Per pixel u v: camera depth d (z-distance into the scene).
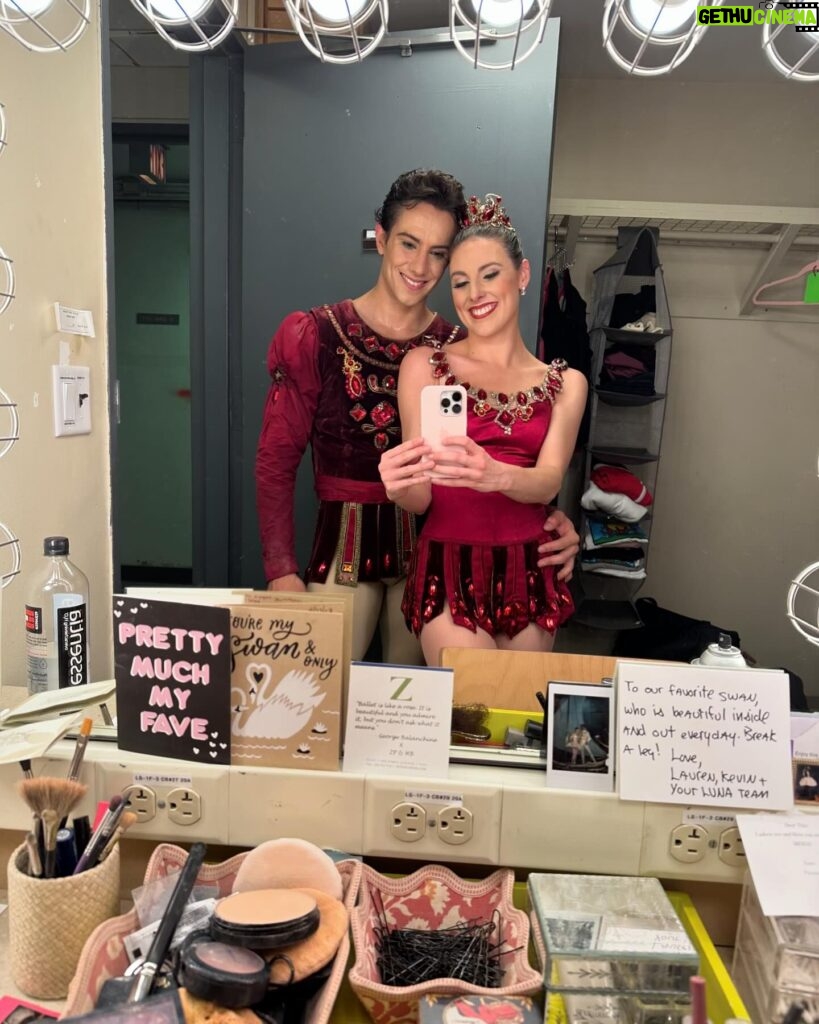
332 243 1.06
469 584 0.99
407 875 0.77
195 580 1.18
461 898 0.73
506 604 1.00
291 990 0.58
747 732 0.71
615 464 1.06
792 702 0.86
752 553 1.06
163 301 1.16
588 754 0.74
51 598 0.97
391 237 0.99
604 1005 0.58
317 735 0.75
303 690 0.75
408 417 1.01
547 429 0.99
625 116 1.00
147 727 0.77
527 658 0.90
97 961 0.59
